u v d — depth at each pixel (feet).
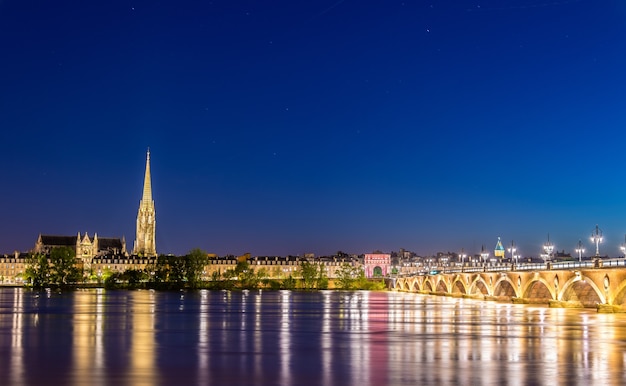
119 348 316.40
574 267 583.17
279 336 375.45
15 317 509.76
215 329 416.46
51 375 242.78
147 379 236.22
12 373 246.68
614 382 229.45
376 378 238.48
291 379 236.84
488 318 502.38
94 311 588.91
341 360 280.31
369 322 475.72
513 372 249.34
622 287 497.87
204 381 232.94
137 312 579.48
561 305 602.03
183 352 303.89
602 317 497.87
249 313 574.56
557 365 265.34
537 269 647.97
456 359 282.36
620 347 320.91
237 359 282.97
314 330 412.98
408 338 365.20
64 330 402.93
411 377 239.91
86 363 269.64
